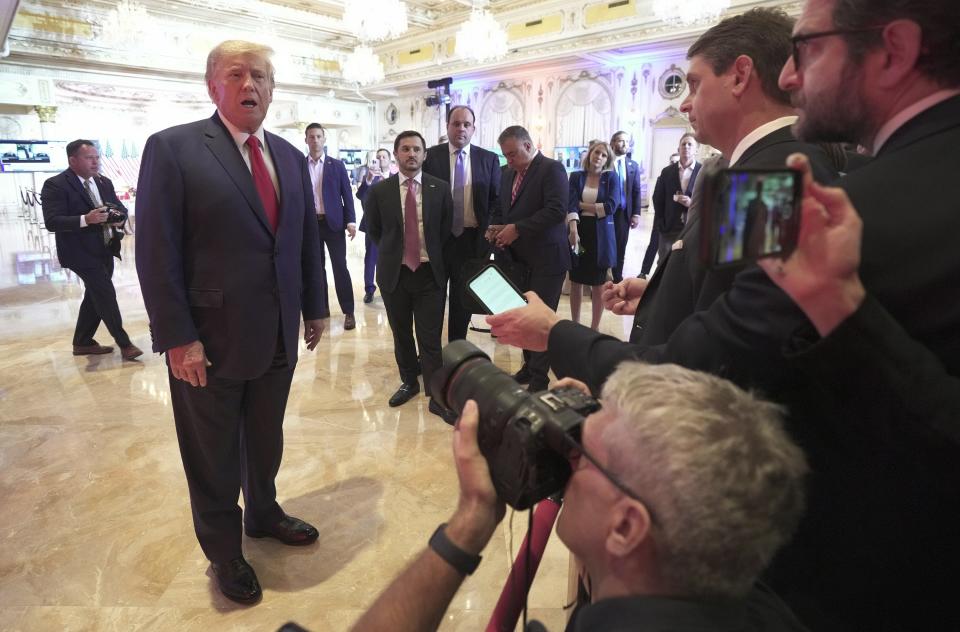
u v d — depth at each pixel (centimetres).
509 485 64
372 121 1725
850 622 70
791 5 852
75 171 373
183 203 157
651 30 1020
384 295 308
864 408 60
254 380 183
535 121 1334
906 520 64
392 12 694
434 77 1410
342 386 340
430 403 310
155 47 1236
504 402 67
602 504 58
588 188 408
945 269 57
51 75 1245
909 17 60
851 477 67
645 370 61
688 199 461
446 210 307
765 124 98
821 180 78
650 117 1161
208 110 1627
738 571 52
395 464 253
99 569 189
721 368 72
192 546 201
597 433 59
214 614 171
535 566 95
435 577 65
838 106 68
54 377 354
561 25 1139
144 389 336
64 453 262
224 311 163
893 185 60
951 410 53
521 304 125
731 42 100
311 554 197
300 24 1288
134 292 589
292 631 67
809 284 52
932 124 62
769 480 52
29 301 550
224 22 1273
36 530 208
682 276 111
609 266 417
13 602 174
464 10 1252
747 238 48
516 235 311
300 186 181
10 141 1044
